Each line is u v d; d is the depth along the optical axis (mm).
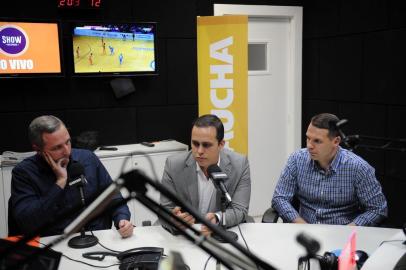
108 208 789
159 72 3727
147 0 3600
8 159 2986
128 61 3449
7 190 2982
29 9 3227
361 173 2137
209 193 2035
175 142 3699
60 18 3330
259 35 4070
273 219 2215
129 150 3357
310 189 2250
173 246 1682
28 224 1810
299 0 4117
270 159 4289
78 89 3467
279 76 4211
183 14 3738
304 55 4211
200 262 1515
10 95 3258
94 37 3307
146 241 1739
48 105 3387
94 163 2174
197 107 3916
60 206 1845
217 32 3309
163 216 788
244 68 3324
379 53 3332
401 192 3236
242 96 3352
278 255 1561
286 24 4160
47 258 1289
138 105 3695
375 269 1309
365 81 3484
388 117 3295
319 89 4039
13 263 816
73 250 1655
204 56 3369
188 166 2049
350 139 1662
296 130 4254
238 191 2045
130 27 3402
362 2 3449
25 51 3100
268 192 4320
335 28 3770
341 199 2193
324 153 2111
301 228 1840
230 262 804
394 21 3170
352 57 3600
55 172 1896
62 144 1866
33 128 1864
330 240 1700
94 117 3553
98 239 1766
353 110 3639
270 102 4207
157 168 3402
